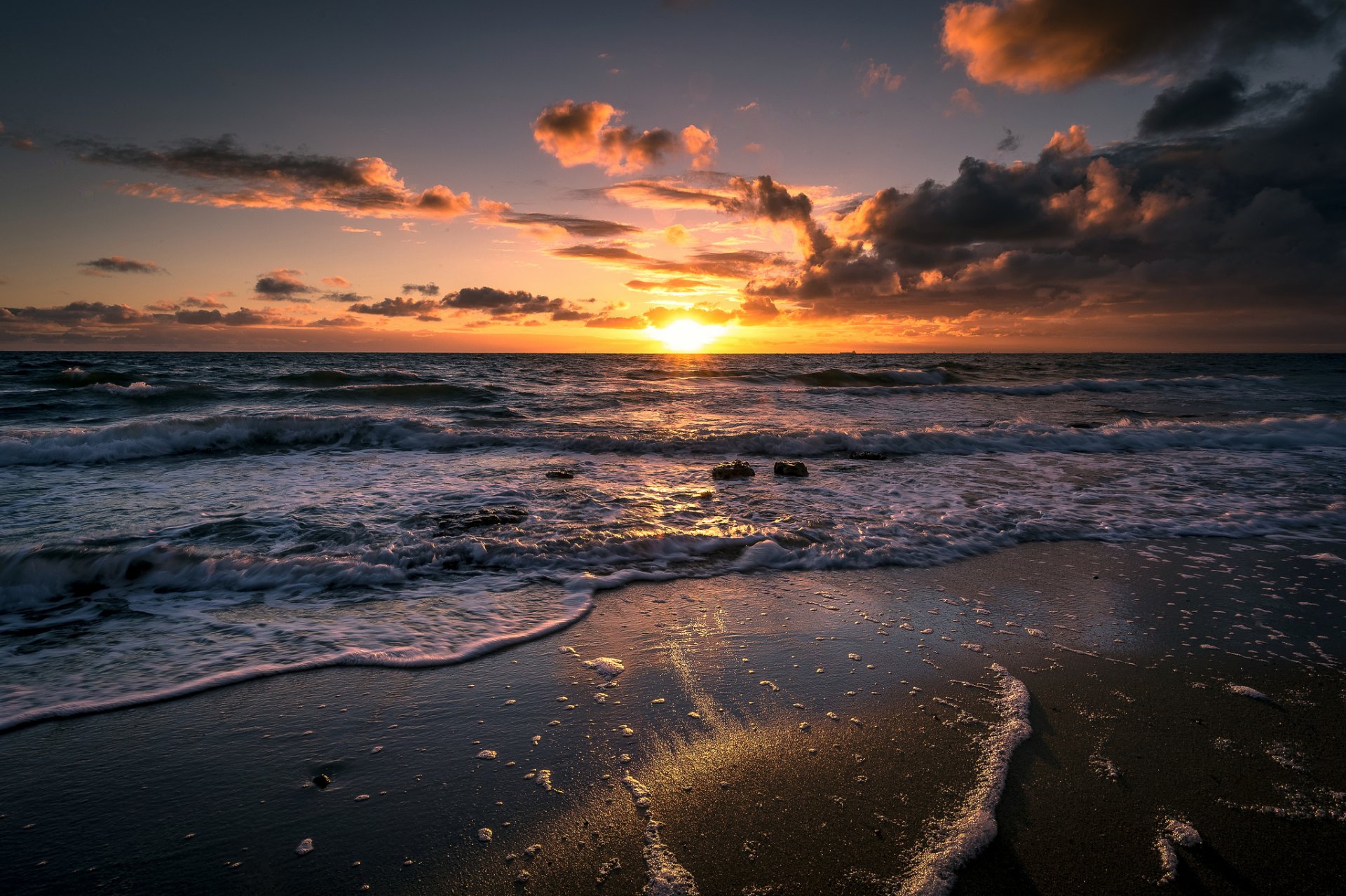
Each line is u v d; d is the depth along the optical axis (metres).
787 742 3.02
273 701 3.34
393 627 4.25
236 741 3.00
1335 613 4.61
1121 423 14.41
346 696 3.40
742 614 4.56
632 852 2.33
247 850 2.33
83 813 2.51
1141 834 2.41
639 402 20.19
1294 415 17.91
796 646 4.06
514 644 4.05
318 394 20.16
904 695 3.46
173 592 4.80
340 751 2.94
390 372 31.33
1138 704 3.37
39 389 19.77
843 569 5.51
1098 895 2.13
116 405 17.33
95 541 5.76
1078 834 2.41
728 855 2.31
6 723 3.08
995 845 2.36
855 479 9.17
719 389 25.55
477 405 18.86
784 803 2.60
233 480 8.71
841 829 2.44
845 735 3.08
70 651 3.86
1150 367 45.66
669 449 11.62
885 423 15.55
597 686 3.54
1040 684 3.57
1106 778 2.75
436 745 2.98
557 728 3.13
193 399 18.88
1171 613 4.61
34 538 5.85
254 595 4.78
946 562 5.73
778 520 6.89
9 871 2.21
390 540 5.96
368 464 10.03
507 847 2.36
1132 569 5.57
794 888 2.15
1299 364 56.69
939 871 2.22
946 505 7.62
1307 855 2.31
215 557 5.20
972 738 3.05
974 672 3.71
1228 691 3.51
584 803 2.60
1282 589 5.10
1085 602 4.80
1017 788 2.68
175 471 9.31
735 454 11.48
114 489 8.04
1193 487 8.68
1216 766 2.84
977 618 4.52
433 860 2.29
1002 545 6.21
